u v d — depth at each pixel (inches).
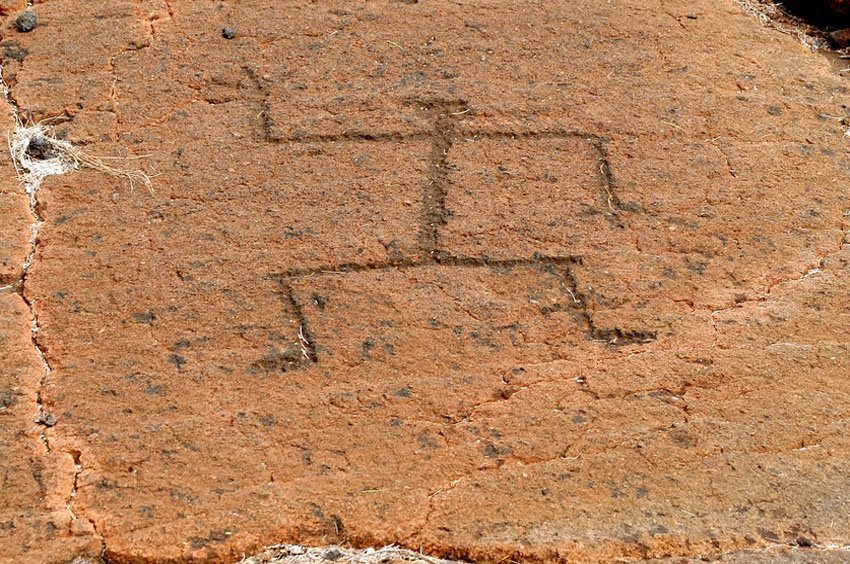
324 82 180.7
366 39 189.0
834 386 133.9
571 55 186.7
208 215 157.2
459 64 184.1
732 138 171.8
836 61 195.0
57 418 128.6
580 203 160.2
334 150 168.4
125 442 125.6
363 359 136.9
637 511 118.2
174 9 195.6
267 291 146.1
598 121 173.5
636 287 147.6
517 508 118.6
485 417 129.4
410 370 135.6
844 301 146.3
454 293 146.4
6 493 119.6
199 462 123.3
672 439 126.6
